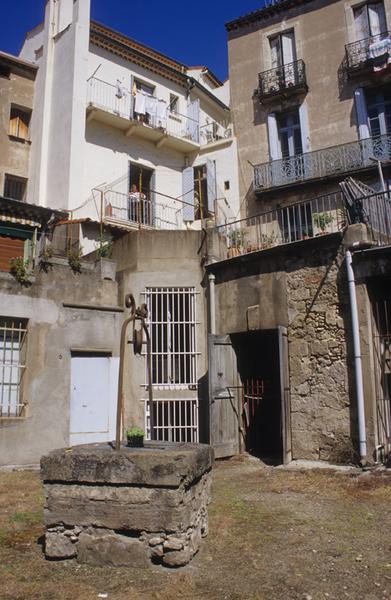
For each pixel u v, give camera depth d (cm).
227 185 1816
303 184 1617
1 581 399
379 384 869
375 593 379
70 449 476
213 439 987
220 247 1191
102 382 1099
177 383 1135
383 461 844
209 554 456
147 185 1867
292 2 1788
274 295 1014
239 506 628
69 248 1288
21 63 1791
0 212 1409
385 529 528
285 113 1781
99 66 1762
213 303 1126
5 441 942
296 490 710
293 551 466
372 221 935
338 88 1675
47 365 1019
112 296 1141
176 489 423
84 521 435
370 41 1641
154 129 1797
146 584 390
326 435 897
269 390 1148
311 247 969
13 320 1005
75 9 1734
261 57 1841
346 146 1600
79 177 1603
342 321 905
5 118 1748
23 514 594
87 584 391
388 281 905
